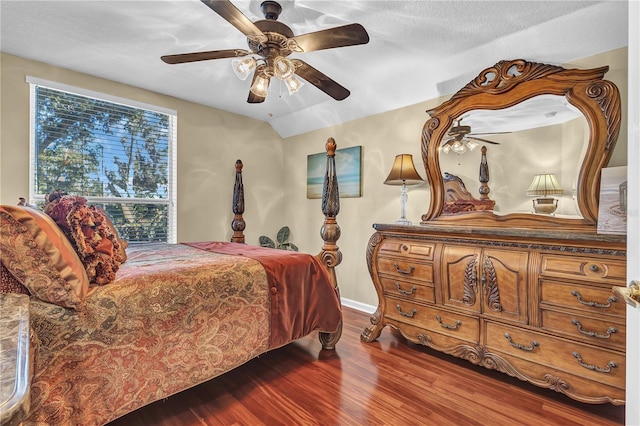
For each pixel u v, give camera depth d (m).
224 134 3.97
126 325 1.42
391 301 2.58
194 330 1.66
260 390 1.93
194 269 1.78
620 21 1.93
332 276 2.53
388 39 2.32
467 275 2.12
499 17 2.03
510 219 2.33
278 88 3.26
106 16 2.06
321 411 1.72
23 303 1.04
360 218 3.62
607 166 1.93
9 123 2.57
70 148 2.90
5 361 0.61
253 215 4.29
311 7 1.95
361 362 2.28
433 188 2.73
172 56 1.90
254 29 1.63
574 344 1.70
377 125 3.46
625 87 2.05
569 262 1.73
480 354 2.05
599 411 1.72
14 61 2.59
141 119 3.34
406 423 1.62
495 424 1.61
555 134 2.17
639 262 0.72
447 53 2.52
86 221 1.47
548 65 2.15
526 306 1.87
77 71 2.88
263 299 1.98
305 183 4.29
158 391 1.52
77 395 1.26
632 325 0.78
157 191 3.47
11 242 1.15
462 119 2.59
